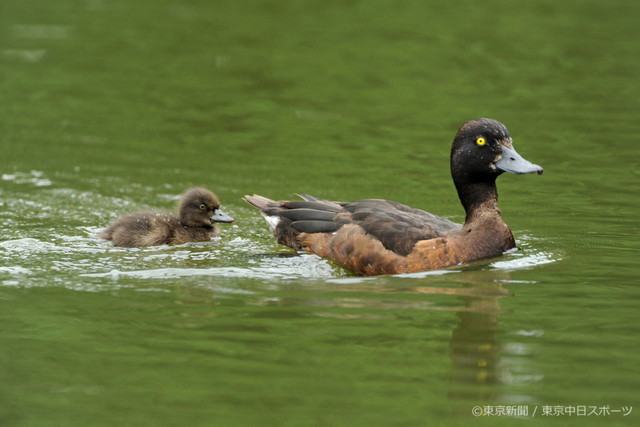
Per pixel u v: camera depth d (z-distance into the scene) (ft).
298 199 53.01
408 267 40.78
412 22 95.40
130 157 60.59
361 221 42.60
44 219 48.88
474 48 86.33
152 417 27.09
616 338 33.04
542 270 40.96
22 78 76.95
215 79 77.71
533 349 32.09
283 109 71.00
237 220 50.55
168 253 43.98
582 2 102.89
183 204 48.06
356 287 38.65
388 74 79.46
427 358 31.27
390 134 65.51
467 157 43.50
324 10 100.37
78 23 94.07
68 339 32.73
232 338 32.83
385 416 27.20
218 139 64.39
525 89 75.36
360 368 30.45
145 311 35.47
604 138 63.98
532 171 42.06
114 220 47.67
